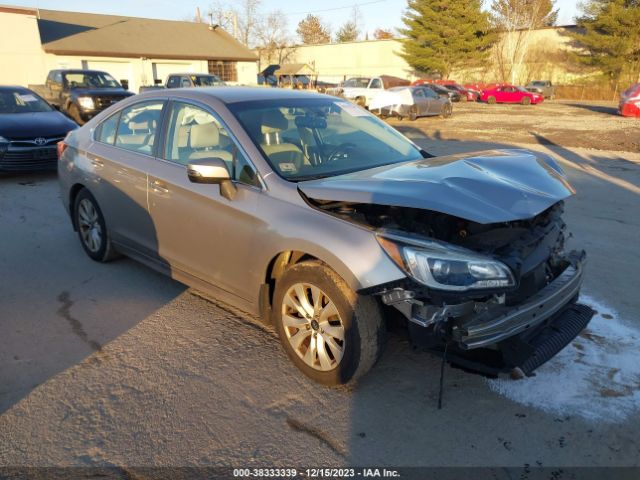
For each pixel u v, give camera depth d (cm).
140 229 436
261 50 6384
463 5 5100
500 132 1781
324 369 311
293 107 398
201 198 364
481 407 299
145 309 421
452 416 292
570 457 262
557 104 3644
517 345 275
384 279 267
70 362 346
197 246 378
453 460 260
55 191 836
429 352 296
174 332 385
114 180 449
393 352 355
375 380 324
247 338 376
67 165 521
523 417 290
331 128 398
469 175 298
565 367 336
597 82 4338
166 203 395
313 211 303
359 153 382
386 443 272
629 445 269
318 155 364
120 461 259
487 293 259
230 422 288
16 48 2822
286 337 328
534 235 308
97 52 3166
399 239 268
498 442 272
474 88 4491
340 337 296
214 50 3831
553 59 4772
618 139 1528
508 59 5094
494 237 295
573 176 967
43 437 276
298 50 6494
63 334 382
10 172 897
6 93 1005
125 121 461
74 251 553
